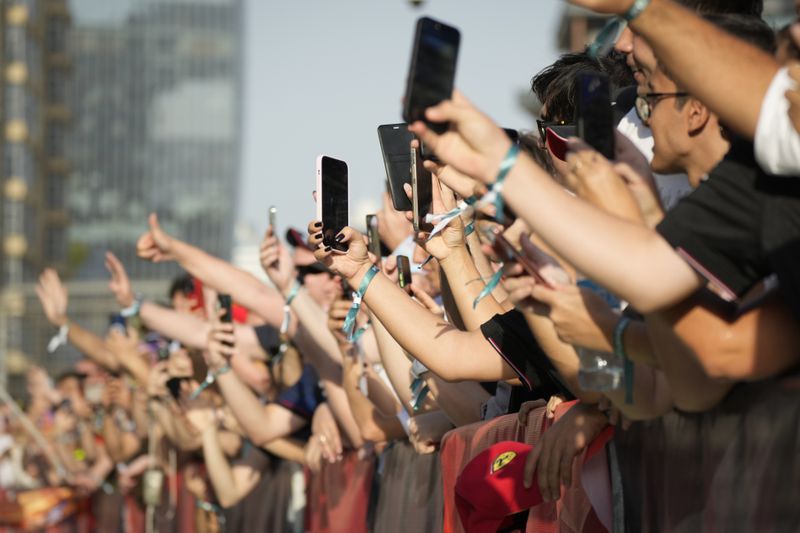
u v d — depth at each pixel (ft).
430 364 25.63
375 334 32.68
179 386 53.57
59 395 90.79
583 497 22.36
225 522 59.26
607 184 16.69
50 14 517.55
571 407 21.57
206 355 46.03
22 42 451.53
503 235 18.24
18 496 80.48
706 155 18.63
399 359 32.35
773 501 15.89
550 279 17.62
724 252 16.02
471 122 15.78
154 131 528.22
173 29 537.65
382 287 26.14
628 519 20.72
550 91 28.37
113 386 73.00
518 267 17.62
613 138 17.54
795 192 15.78
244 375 51.57
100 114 525.75
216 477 53.16
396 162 27.99
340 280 34.65
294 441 47.47
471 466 24.04
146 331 65.16
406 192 27.76
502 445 24.14
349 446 42.45
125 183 519.19
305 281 44.47
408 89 15.92
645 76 19.27
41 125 493.77
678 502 18.52
